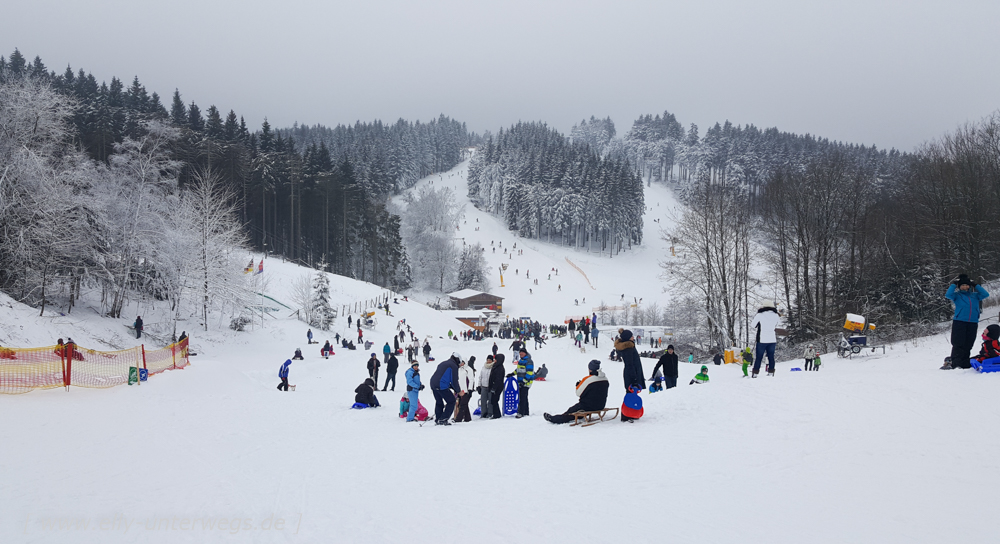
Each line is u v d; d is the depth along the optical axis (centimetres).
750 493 578
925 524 466
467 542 498
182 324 3994
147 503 668
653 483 640
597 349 3700
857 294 3669
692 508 548
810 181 3991
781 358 3334
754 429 844
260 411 1619
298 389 2370
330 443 1094
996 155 3262
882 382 991
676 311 4491
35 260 2975
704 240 3834
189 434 1193
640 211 15100
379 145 18700
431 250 10988
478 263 11175
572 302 10444
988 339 988
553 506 586
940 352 1936
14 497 693
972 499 511
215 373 2267
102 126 6900
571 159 16775
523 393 1317
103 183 3588
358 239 9325
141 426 1259
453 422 1305
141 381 1992
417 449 962
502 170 18225
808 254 3869
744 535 471
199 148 7188
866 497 538
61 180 3180
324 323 5022
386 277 9606
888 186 5903
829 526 478
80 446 1016
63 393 1636
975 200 3139
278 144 9594
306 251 8769
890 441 703
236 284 4322
